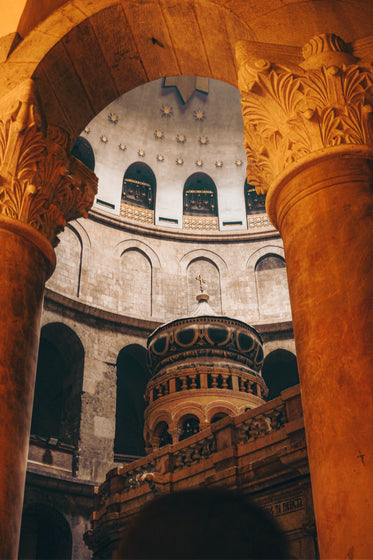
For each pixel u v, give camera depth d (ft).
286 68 21.26
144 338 72.08
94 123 75.66
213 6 24.08
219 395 46.24
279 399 34.99
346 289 17.58
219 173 80.79
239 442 36.88
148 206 79.15
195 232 78.64
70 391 66.95
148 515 2.55
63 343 68.59
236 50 22.17
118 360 75.87
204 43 26.37
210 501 2.57
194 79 79.05
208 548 2.44
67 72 26.37
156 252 77.05
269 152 21.89
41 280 24.03
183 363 48.34
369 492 14.94
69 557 56.85
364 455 15.38
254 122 22.07
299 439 32.68
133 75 28.19
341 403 16.25
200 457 39.01
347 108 20.36
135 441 74.18
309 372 17.37
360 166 19.70
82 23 25.71
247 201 80.94
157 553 2.43
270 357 72.69
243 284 76.74
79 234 72.49
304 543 32.35
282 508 34.01
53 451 60.64
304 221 19.45
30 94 24.06
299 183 20.06
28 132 24.14
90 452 62.64
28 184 23.95
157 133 79.92
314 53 21.48
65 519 57.77
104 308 70.28
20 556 57.57
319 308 17.81
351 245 18.25
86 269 71.36
